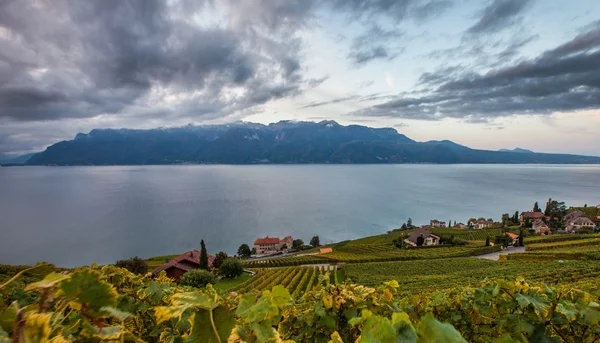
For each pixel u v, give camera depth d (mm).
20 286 2018
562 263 46844
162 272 3428
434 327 701
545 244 73062
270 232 108125
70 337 864
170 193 181500
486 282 3168
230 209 139625
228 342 1063
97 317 958
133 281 2975
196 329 1074
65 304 929
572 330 2387
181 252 81062
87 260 71688
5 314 845
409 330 835
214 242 94312
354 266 61375
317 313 2547
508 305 2656
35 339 779
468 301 3102
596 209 113750
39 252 76438
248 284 40969
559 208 114500
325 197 176625
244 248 85562
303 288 39844
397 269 57625
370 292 2838
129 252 79312
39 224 105438
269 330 1236
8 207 133625
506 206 153875
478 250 73500
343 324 2576
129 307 2512
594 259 49969
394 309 2750
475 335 2955
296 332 2637
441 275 47531
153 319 2551
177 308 1088
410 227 118125
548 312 2457
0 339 782
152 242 89312
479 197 179000
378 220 128625
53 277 919
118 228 102875
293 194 185125
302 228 115062
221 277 46188
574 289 2766
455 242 87188
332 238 105750
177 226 108688
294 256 81625
